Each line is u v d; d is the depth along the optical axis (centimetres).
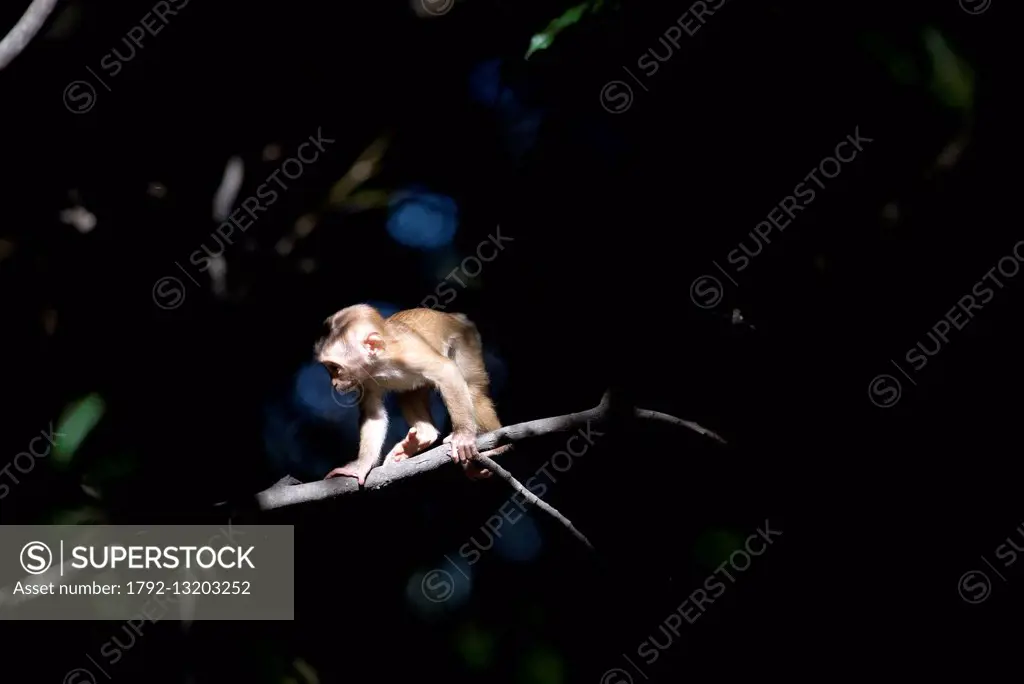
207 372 1085
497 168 1142
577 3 879
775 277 877
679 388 928
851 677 812
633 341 937
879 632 809
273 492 859
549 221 998
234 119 1207
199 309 1103
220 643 960
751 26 834
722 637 902
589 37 873
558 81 928
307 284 1164
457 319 979
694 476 957
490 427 956
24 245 1064
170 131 1183
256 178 1213
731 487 936
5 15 1075
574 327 1021
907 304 823
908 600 804
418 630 1067
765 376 873
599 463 1012
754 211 879
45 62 1118
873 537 816
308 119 1216
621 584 975
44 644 944
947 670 789
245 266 1138
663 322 926
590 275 987
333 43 1196
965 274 810
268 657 956
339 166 1209
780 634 857
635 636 978
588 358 1021
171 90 1181
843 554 828
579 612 1022
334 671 1049
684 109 879
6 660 935
